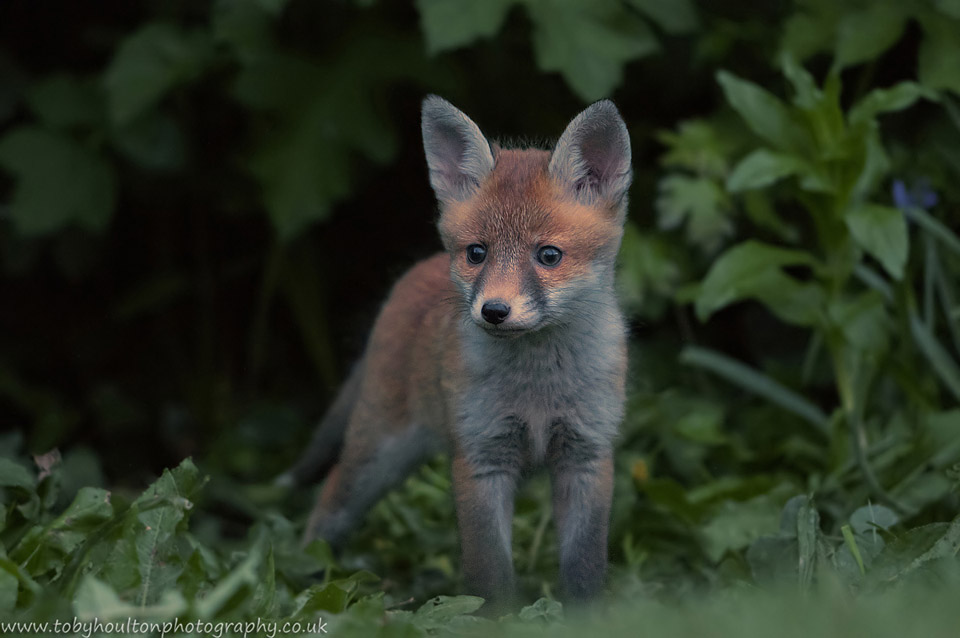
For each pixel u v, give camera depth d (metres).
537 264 7.06
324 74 11.55
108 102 12.02
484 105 12.59
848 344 9.55
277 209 11.27
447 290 8.16
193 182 13.27
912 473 9.00
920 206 10.69
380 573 9.06
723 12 11.97
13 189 13.03
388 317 8.72
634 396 10.80
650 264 11.40
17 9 13.18
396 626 5.54
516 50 12.29
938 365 9.59
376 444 8.60
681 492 8.90
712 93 12.30
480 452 7.43
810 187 9.12
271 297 14.70
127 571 6.05
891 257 8.80
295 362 14.65
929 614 5.03
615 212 7.43
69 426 13.52
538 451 7.49
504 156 7.58
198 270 14.44
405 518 9.61
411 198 13.90
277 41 11.48
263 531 8.32
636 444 10.77
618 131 7.32
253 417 13.05
